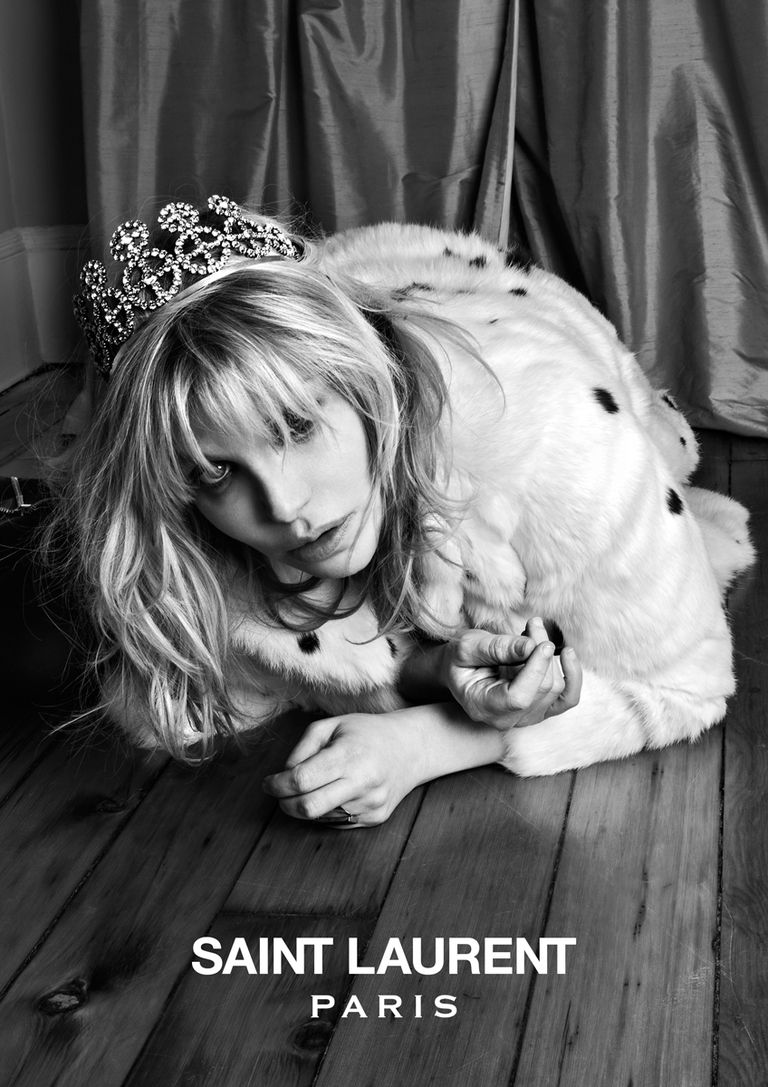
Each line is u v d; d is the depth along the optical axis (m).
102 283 1.36
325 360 1.17
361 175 2.49
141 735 1.63
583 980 1.23
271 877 1.41
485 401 1.35
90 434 1.31
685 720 1.56
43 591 1.75
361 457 1.24
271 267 1.20
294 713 1.71
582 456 1.37
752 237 2.36
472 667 1.46
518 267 1.81
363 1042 1.18
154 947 1.32
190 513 1.36
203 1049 1.18
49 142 2.97
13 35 2.87
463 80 2.39
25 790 1.59
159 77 2.50
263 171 2.52
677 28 2.26
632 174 2.32
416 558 1.43
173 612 1.36
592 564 1.42
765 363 2.42
